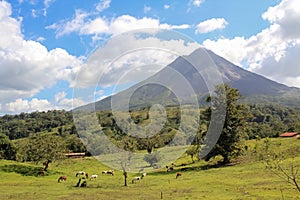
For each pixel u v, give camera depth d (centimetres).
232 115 4994
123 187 3444
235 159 5103
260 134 7612
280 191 2533
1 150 6544
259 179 3247
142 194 2847
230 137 4978
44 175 4853
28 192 3209
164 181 3741
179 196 2625
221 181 3378
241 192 2639
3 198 2817
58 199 2734
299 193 2402
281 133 7544
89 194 2991
